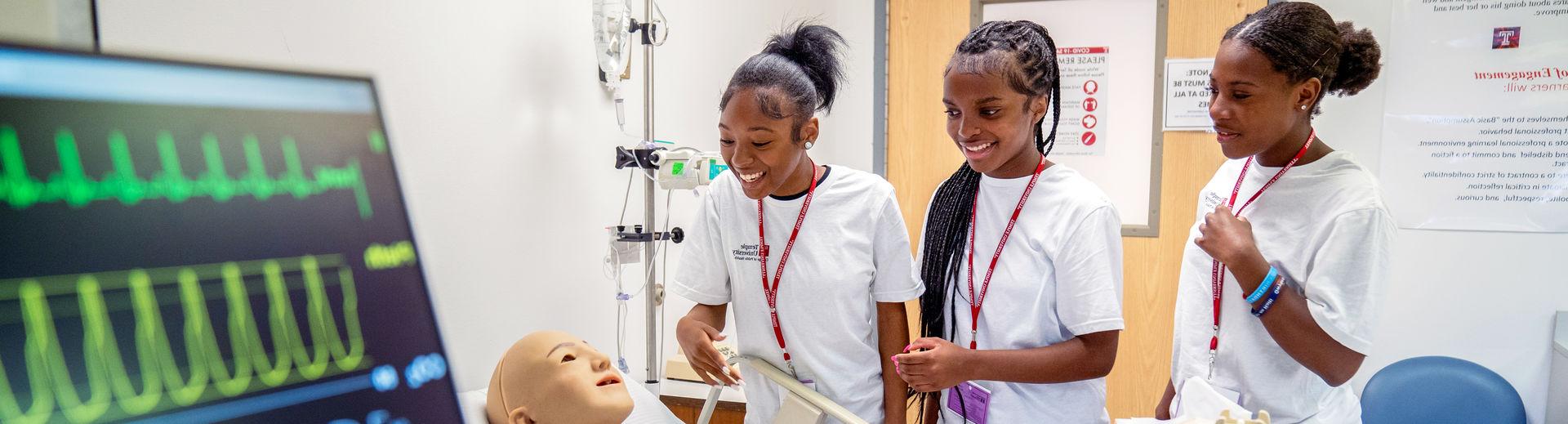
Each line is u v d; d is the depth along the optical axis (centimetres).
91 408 38
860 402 131
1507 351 227
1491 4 216
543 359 110
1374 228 112
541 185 169
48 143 38
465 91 147
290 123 46
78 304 38
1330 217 115
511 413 110
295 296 44
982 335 130
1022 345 125
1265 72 111
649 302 195
